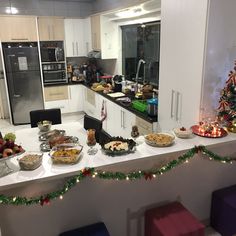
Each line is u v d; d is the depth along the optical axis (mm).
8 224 1787
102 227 1947
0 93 5953
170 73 2750
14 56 5277
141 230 2229
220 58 2334
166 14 2668
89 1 6051
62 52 5770
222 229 2322
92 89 5223
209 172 2367
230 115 2348
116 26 5121
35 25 5309
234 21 2279
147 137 2148
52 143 2438
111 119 4406
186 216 2014
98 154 1916
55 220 1906
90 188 1938
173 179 2223
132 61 4914
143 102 3678
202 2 2186
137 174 1893
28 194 1764
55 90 5828
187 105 2562
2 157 1584
